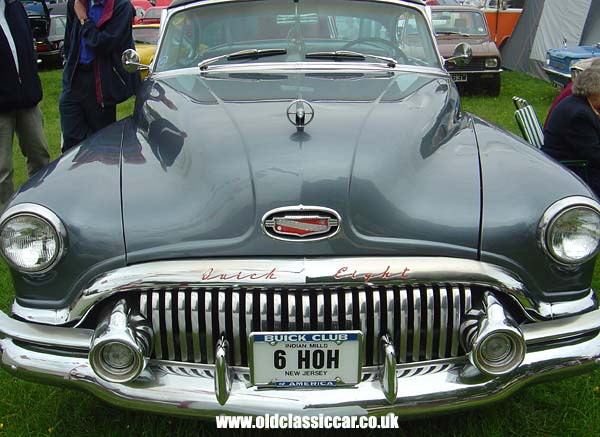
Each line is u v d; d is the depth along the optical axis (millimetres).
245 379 2242
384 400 2189
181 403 2195
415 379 2232
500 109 10203
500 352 2229
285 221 2201
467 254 2254
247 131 2588
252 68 3510
